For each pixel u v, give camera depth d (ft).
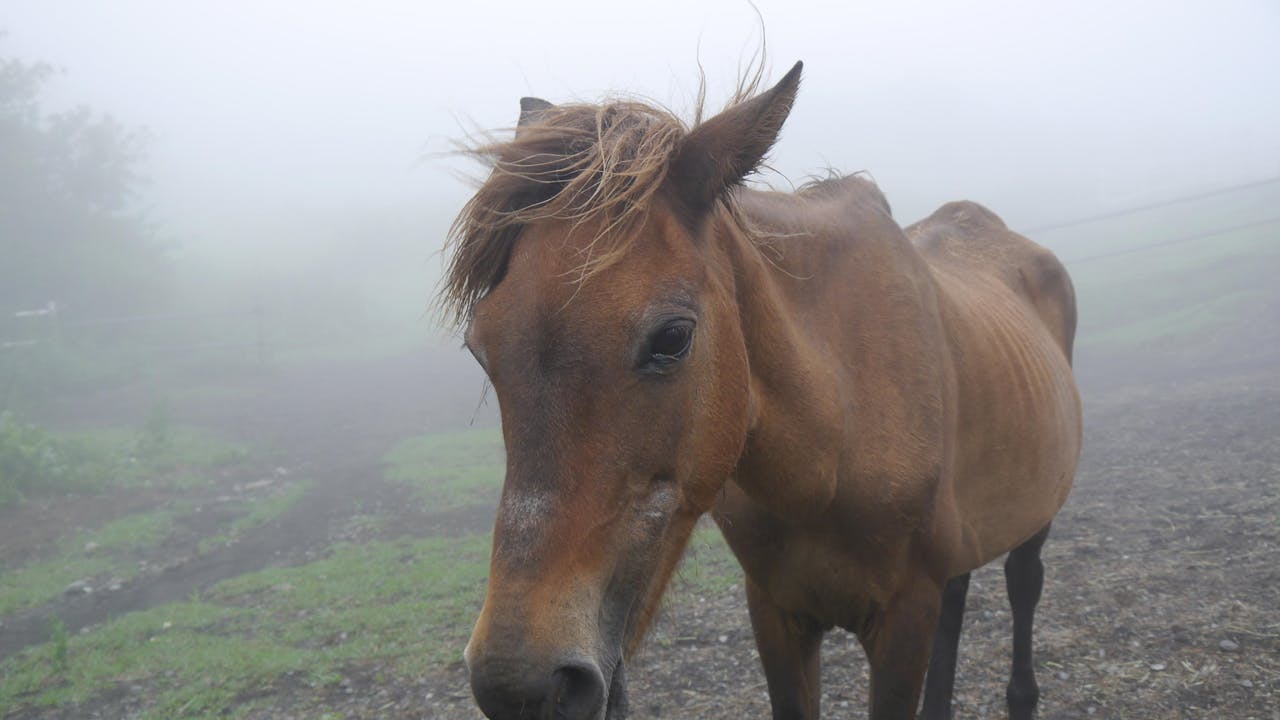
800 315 6.85
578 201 5.10
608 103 5.80
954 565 7.60
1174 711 10.23
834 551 6.98
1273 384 29.71
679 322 4.94
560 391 4.72
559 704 4.49
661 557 5.36
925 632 7.27
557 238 4.96
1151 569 14.57
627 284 4.85
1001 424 8.47
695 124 6.20
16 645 17.85
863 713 11.37
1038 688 11.20
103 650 16.88
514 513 4.67
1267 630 11.68
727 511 7.30
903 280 7.57
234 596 19.98
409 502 28.30
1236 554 14.69
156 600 20.38
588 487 4.73
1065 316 12.67
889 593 7.11
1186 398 30.01
